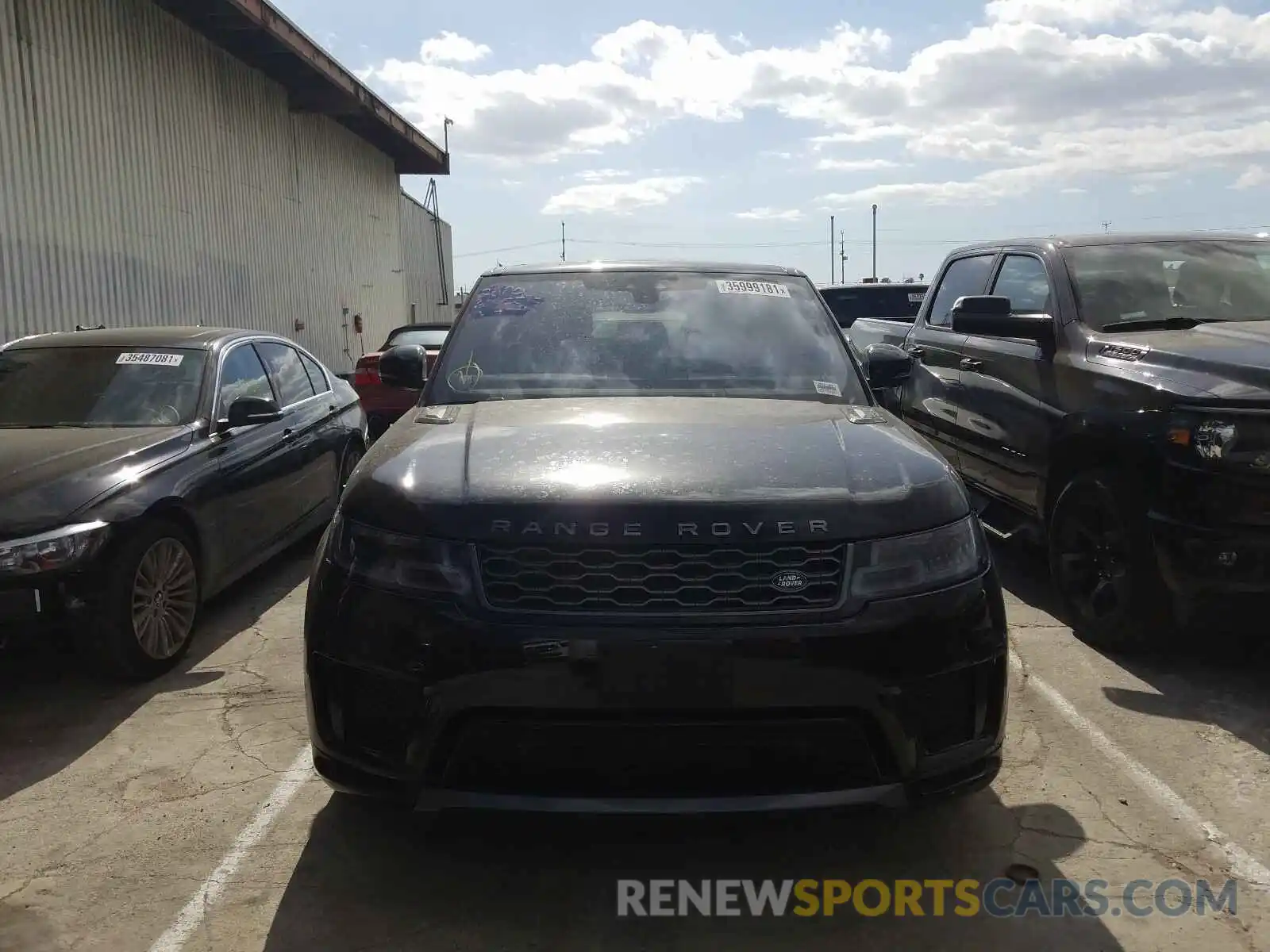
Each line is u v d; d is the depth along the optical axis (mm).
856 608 2643
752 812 2553
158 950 2646
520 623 2592
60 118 11367
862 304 12945
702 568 2625
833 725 2592
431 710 2602
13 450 4602
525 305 4238
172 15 13969
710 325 4129
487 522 2695
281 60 16594
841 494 2793
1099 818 3277
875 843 3148
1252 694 4234
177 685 4480
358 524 2895
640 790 2582
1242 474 3879
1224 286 5348
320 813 3357
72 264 11531
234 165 16047
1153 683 4355
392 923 2760
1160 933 2693
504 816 2676
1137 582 4375
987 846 3119
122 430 4980
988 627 2814
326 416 6867
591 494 2725
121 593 4285
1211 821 3258
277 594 5863
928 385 6824
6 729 4043
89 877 2996
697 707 2555
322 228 20438
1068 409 4859
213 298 15234
